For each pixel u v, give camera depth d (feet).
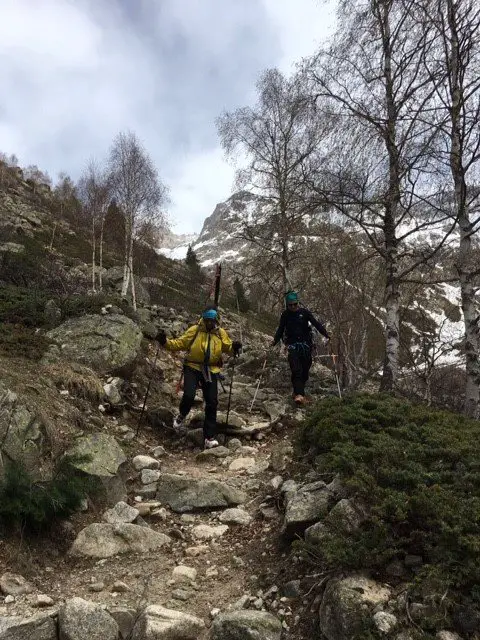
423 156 27.37
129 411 22.68
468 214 26.63
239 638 9.30
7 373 18.11
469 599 8.84
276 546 12.66
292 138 49.42
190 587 11.41
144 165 74.59
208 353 21.77
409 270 28.30
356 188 29.48
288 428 24.08
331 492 13.06
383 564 10.20
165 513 15.16
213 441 21.06
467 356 25.71
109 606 10.40
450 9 25.71
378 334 42.24
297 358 25.31
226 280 74.08
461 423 16.61
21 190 176.14
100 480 14.89
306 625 9.78
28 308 29.55
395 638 8.48
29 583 10.88
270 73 52.37
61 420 16.90
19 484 12.37
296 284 45.85
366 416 16.29
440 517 10.29
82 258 109.19
